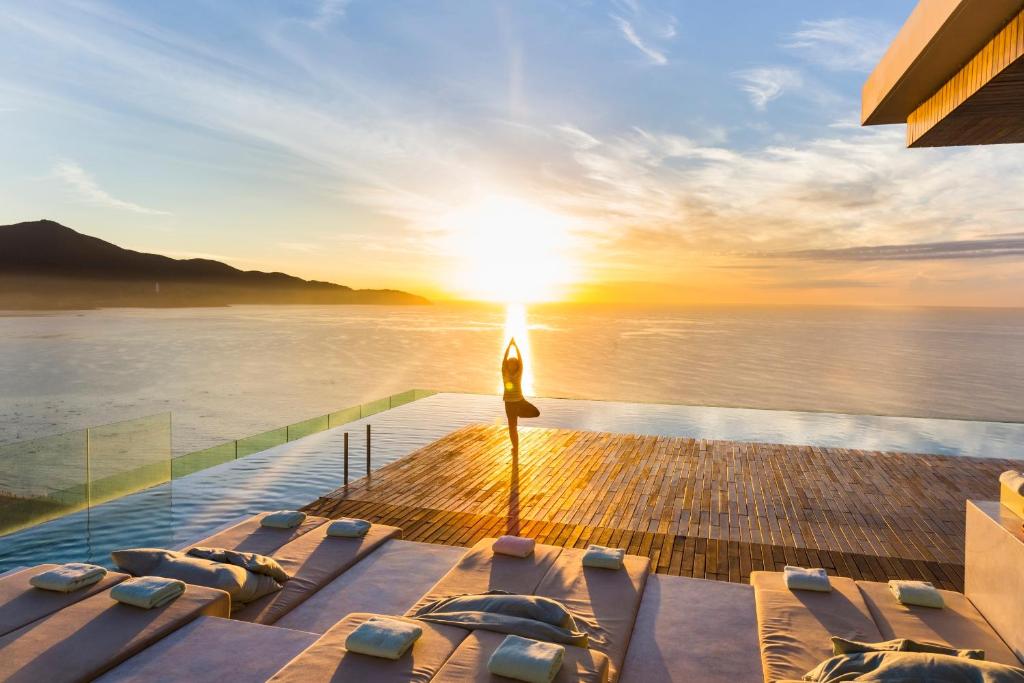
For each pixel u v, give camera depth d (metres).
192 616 2.56
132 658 2.26
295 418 26.12
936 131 2.67
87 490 3.99
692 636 2.68
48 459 3.79
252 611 2.82
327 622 2.83
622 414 9.94
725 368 44.72
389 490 5.51
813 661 2.35
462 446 7.30
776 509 5.05
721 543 4.31
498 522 4.69
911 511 5.04
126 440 4.21
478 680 2.03
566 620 2.48
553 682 2.02
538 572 3.15
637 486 5.69
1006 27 1.95
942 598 2.84
